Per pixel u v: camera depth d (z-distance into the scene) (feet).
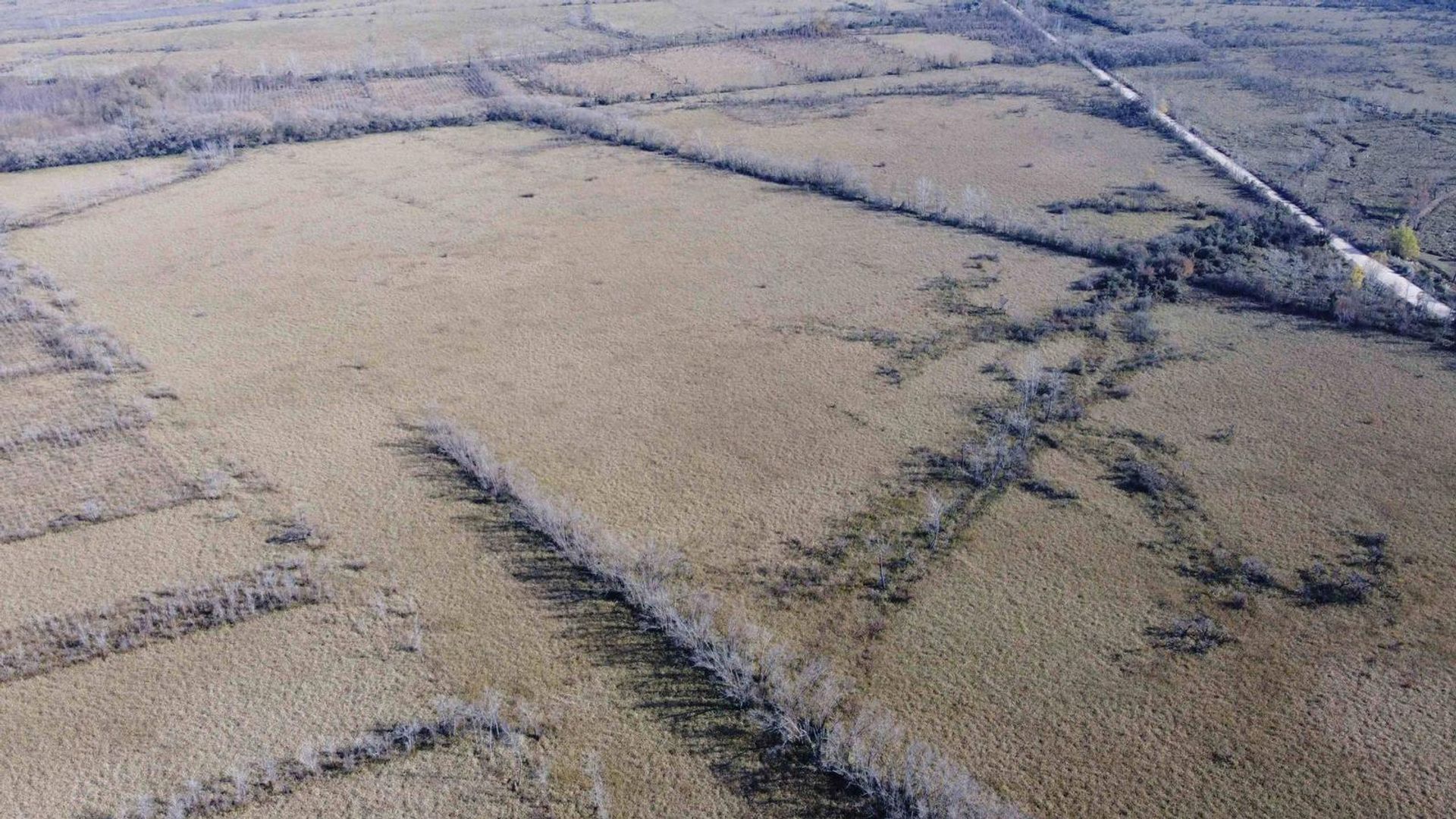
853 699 112.27
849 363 178.29
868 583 128.36
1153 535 135.23
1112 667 115.44
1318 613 121.90
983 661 116.78
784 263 218.79
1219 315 192.95
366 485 147.74
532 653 118.93
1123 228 234.17
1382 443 152.46
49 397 170.40
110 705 112.98
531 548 135.33
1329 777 102.42
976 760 105.09
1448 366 173.17
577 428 161.38
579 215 246.27
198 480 148.97
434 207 251.39
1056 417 160.97
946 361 178.29
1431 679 112.78
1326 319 190.29
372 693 113.91
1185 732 107.65
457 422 163.02
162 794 102.89
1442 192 251.19
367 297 204.33
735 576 129.90
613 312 198.08
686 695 113.50
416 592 128.26
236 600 126.41
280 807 101.60
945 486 145.79
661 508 142.61
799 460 152.25
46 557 134.21
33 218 242.37
